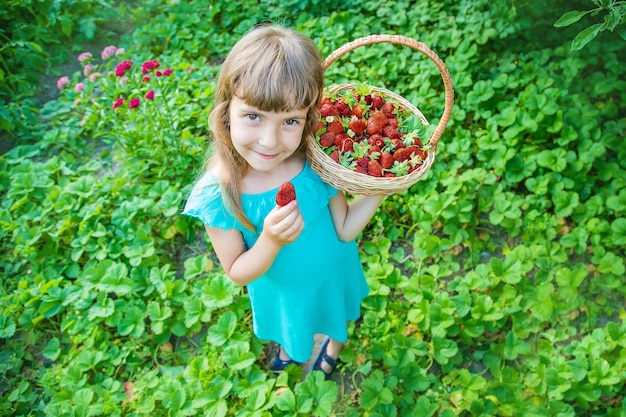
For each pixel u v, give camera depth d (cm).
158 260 138
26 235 140
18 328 131
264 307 99
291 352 103
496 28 173
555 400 113
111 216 145
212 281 125
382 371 121
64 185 153
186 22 205
